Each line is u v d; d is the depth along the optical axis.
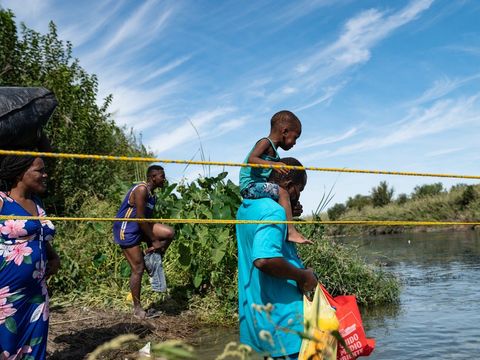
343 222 2.41
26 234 2.93
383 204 29.66
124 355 4.25
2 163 2.98
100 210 9.27
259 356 2.46
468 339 4.53
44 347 3.04
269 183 2.61
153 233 5.67
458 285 7.45
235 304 5.96
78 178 10.98
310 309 2.35
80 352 4.34
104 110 13.55
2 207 2.89
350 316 2.50
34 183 3.02
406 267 9.82
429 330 4.94
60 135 10.82
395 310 6.06
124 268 6.59
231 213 6.32
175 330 5.20
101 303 6.24
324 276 6.70
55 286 6.71
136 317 5.56
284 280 2.48
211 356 4.21
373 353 4.23
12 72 10.80
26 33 11.42
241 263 2.66
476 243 14.24
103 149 12.55
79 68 12.42
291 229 2.66
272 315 2.42
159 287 5.81
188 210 6.64
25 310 2.94
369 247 14.27
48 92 3.68
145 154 14.05
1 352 2.83
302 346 2.30
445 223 2.51
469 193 22.67
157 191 7.24
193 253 6.36
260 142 3.20
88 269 7.00
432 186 27.33
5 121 3.28
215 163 2.26
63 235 7.86
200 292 6.51
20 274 2.88
